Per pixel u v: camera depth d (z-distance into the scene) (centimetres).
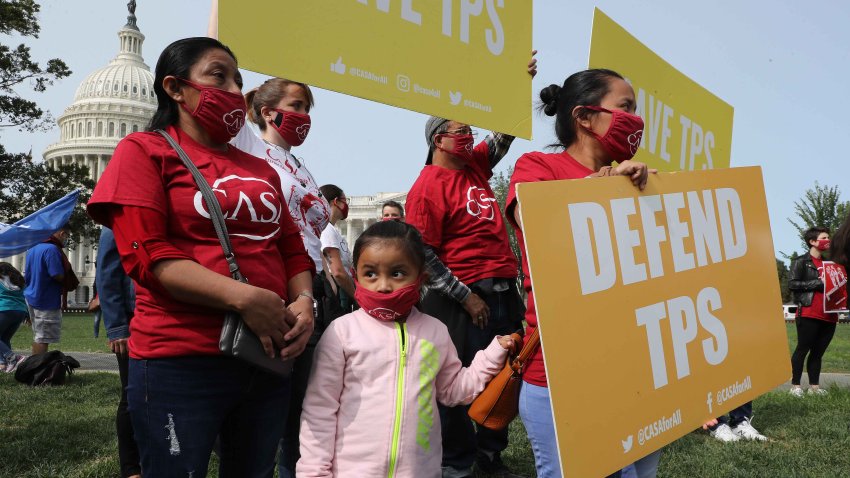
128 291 374
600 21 328
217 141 211
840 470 420
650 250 198
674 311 201
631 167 198
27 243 905
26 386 750
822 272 718
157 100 215
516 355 229
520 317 412
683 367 200
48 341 830
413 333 233
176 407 191
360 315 234
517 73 307
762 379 231
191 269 183
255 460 212
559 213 175
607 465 172
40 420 535
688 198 217
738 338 223
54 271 822
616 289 185
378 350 226
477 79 286
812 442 494
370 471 217
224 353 186
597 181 188
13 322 904
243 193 201
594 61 324
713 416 206
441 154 400
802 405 631
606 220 187
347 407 223
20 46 3106
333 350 225
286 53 216
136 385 194
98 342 1711
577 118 230
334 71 230
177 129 209
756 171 250
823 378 966
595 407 172
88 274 8569
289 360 201
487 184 420
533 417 212
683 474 413
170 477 192
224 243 194
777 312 245
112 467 399
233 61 209
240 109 207
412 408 224
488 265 390
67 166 3575
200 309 193
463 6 281
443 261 393
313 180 322
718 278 221
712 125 432
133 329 199
